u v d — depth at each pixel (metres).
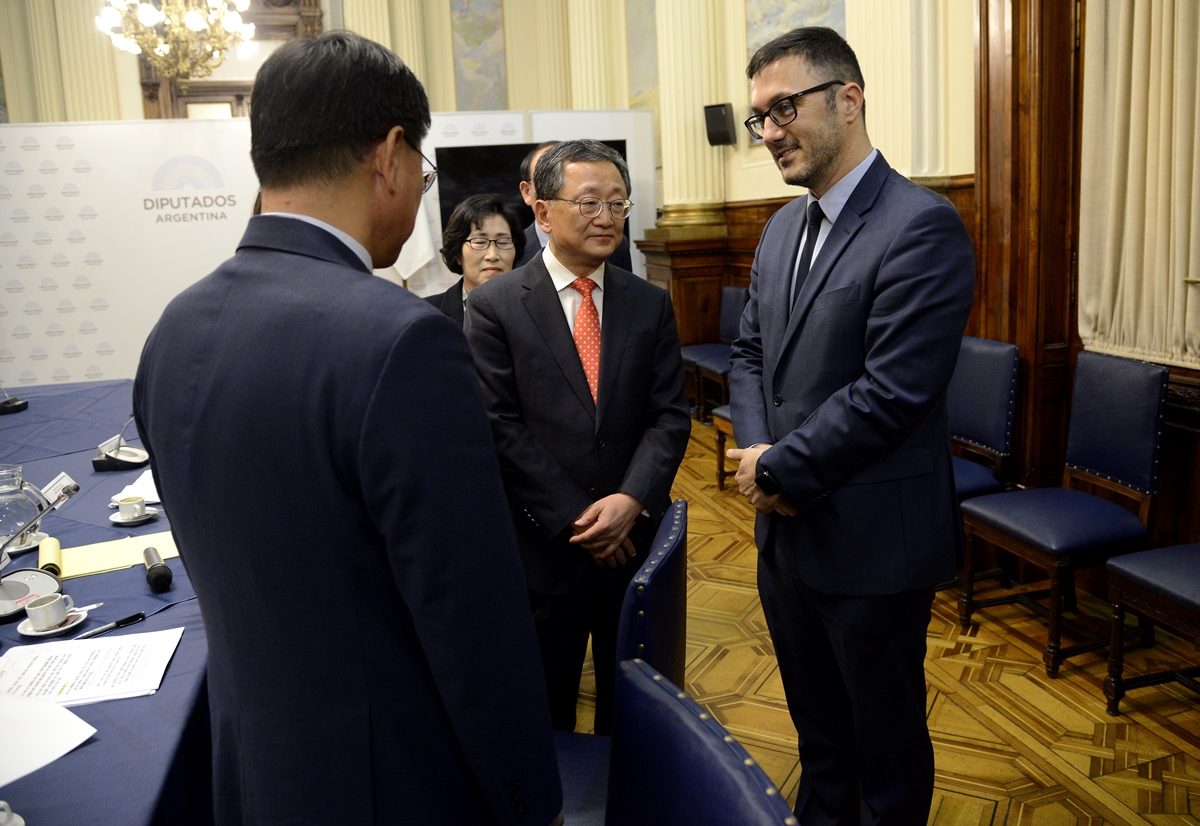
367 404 0.83
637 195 6.55
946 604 3.25
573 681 2.07
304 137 0.90
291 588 0.88
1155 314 2.86
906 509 1.68
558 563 1.96
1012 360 3.10
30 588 1.69
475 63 8.73
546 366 1.98
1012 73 3.15
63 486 2.29
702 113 6.37
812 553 1.72
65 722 1.24
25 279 5.75
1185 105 2.67
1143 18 2.76
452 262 2.66
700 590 3.54
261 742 0.92
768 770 2.31
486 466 0.91
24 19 7.89
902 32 3.77
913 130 3.76
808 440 1.62
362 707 0.90
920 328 1.56
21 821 1.02
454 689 0.89
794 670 1.88
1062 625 3.05
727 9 6.23
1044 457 3.36
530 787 0.96
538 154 2.74
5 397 3.96
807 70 1.63
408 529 0.85
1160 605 2.32
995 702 2.58
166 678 1.40
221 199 5.85
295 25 8.41
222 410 0.88
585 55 8.00
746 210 6.14
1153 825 2.03
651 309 2.07
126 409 3.66
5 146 5.62
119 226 5.78
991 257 3.39
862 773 1.77
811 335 1.71
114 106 8.16
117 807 1.08
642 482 1.93
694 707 0.97
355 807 0.90
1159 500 3.01
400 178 0.96
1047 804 2.12
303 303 0.88
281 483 0.86
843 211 1.69
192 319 0.93
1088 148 3.00
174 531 1.00
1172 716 2.47
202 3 6.57
